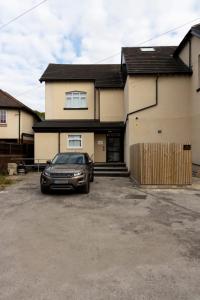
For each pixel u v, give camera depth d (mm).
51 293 3393
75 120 20031
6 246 4996
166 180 11266
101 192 10461
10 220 6707
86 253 4668
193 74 15312
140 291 3432
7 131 22312
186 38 15977
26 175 16062
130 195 9844
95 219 6793
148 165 11305
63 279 3754
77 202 8734
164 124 15742
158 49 19922
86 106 20297
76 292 3412
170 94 15758
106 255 4582
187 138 15703
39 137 18531
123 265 4195
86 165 10945
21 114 22750
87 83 20344
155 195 9820
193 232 5777
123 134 19047
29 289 3490
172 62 17031
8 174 16203
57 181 9734
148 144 11320
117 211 7582
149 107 15719
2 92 23750
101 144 19453
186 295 3340
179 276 3830
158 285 3580
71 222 6539
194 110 15148
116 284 3609
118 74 21438
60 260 4383
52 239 5371
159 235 5590
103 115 19656
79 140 18578
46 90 20266
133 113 15727
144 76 15812
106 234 5664
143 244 5090
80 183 9883
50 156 18438
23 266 4164
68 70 22016
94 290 3459
